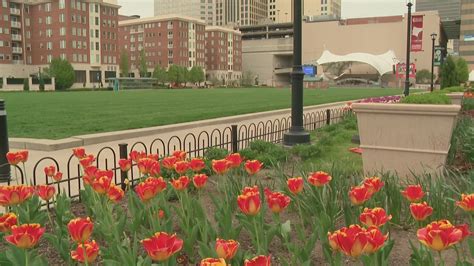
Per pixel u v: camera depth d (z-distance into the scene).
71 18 83.62
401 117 6.18
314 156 8.56
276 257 3.42
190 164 3.96
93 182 3.29
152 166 3.86
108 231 3.43
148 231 3.34
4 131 6.77
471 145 7.31
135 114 20.19
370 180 3.25
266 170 7.15
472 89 26.62
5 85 68.31
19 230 2.34
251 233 3.21
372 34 129.38
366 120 6.42
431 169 5.68
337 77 124.56
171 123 15.73
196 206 3.65
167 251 1.98
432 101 6.70
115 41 93.56
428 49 113.25
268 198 2.96
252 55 147.88
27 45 86.44
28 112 21.44
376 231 2.03
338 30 133.50
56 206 4.03
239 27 161.00
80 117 18.45
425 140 6.06
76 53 85.12
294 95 9.94
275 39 143.75
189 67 118.69
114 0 93.81
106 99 36.47
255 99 36.78
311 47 137.62
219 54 130.38
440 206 3.89
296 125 9.95
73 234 2.29
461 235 1.99
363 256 2.41
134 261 2.65
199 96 43.56
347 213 3.54
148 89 79.19
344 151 9.26
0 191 3.09
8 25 82.12
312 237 2.97
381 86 109.75
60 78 72.69
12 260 2.70
